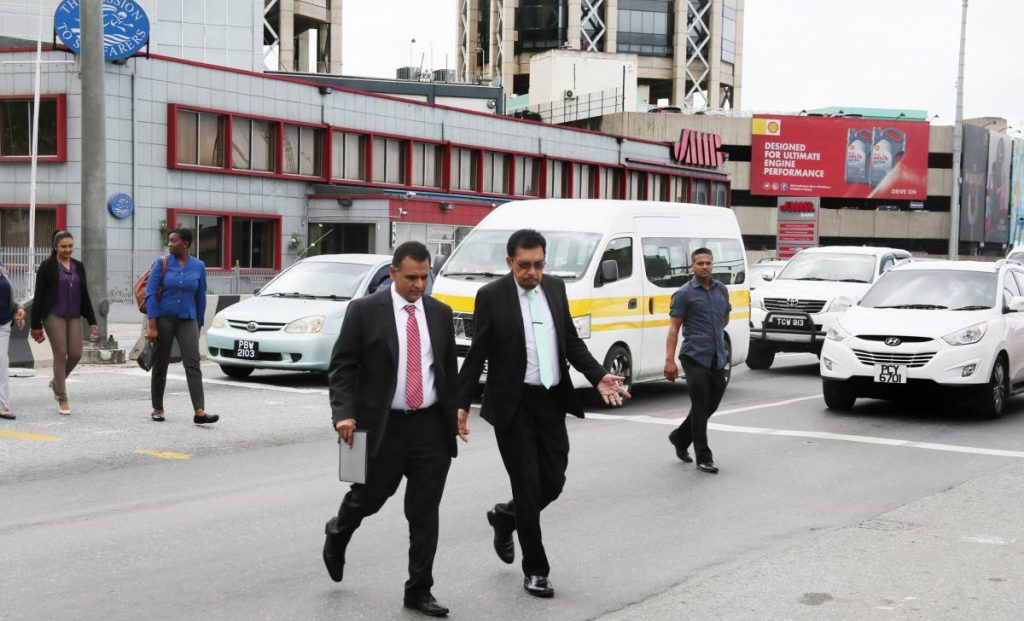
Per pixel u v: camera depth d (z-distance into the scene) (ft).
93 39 55.62
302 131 132.36
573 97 254.06
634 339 44.45
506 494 26.25
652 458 31.89
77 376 49.32
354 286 50.31
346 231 133.18
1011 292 43.37
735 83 359.87
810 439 35.60
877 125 279.69
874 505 26.02
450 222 137.39
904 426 38.58
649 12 337.93
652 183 198.70
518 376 18.72
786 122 276.62
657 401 45.27
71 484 26.91
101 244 56.03
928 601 18.44
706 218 50.03
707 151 210.59
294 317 47.32
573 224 44.11
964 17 150.20
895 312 41.60
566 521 24.03
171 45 160.35
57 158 107.24
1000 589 19.17
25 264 75.10
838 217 288.10
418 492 17.47
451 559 20.70
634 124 260.62
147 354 36.14
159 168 113.60
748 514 24.94
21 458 30.07
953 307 41.83
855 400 44.98
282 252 129.49
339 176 137.08
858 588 19.15
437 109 151.64
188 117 117.08
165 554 20.63
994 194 309.83
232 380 49.24
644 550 21.66
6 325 36.24
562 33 334.24
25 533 22.07
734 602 18.28
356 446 16.99
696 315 29.86
